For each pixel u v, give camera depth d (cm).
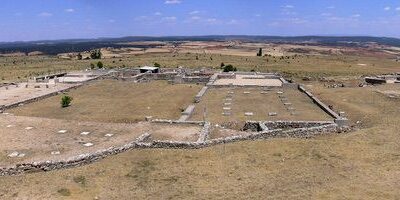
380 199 2022
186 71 7962
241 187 2175
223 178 2300
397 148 2834
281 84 5844
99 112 4256
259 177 2312
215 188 2169
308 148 2798
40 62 12475
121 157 2534
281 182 2244
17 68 10100
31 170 2277
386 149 2816
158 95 5309
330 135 3259
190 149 2695
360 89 5547
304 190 2130
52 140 2784
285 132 3112
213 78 6606
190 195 2088
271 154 2672
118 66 9812
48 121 3269
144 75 7231
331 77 7956
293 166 2486
